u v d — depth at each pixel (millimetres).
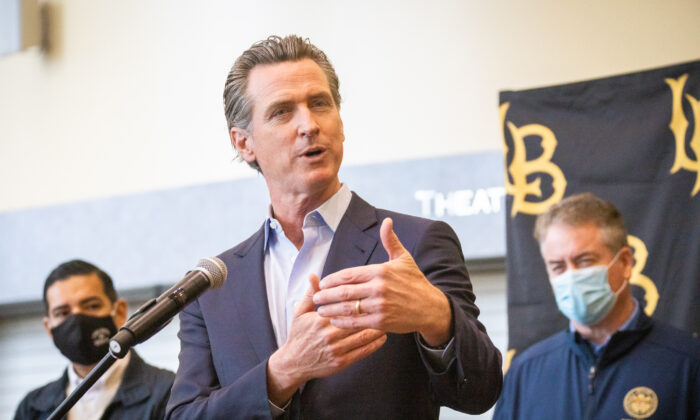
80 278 4070
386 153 6023
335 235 2256
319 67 2377
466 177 5777
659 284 4312
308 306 1951
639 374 3467
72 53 7395
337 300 1854
